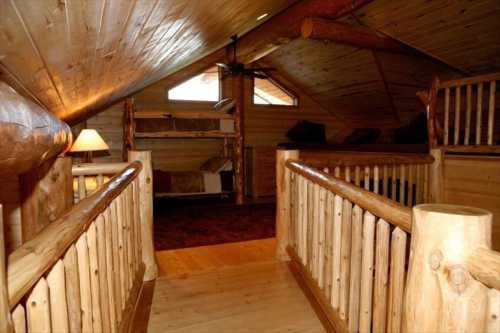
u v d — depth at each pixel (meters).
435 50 4.80
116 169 2.59
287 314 2.18
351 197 1.62
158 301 2.33
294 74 7.54
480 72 5.00
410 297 0.95
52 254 0.75
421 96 3.73
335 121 8.52
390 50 5.05
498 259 0.72
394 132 6.80
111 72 1.97
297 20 4.66
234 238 4.38
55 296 0.83
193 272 2.80
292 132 7.81
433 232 0.87
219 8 1.85
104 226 1.31
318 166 2.98
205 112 6.07
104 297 1.29
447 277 0.83
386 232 1.39
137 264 2.30
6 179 2.23
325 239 2.09
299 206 2.58
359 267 1.66
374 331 1.47
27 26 0.71
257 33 5.55
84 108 3.14
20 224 2.28
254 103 7.84
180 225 4.99
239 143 6.39
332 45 5.76
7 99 0.76
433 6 4.04
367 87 6.62
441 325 0.86
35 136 0.92
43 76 1.12
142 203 2.61
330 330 2.00
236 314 2.18
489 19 3.92
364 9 4.48
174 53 2.72
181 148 7.29
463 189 3.43
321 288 2.15
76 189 3.07
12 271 0.62
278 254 3.03
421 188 3.53
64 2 0.71
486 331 0.77
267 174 7.18
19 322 0.65
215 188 6.25
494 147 3.15
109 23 1.03
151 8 1.13
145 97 6.87
